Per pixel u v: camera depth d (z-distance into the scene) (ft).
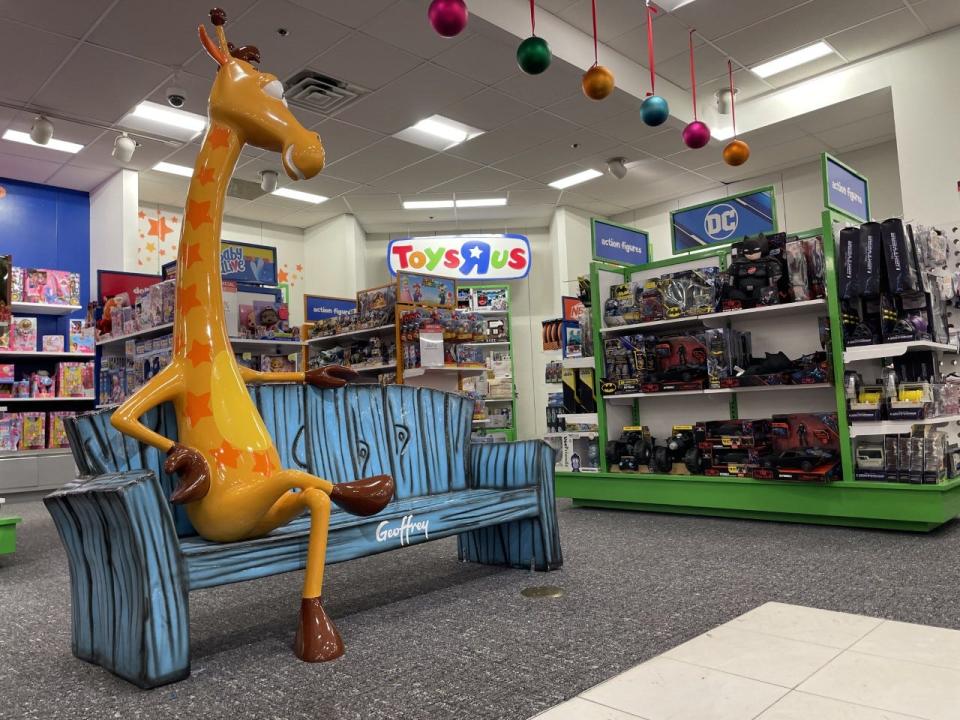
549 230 35.47
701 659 6.02
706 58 21.42
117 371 16.78
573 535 12.43
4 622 8.40
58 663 6.74
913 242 12.33
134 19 16.55
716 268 15.33
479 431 25.11
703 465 14.33
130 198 25.81
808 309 13.52
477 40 18.13
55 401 25.16
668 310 14.92
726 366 14.07
